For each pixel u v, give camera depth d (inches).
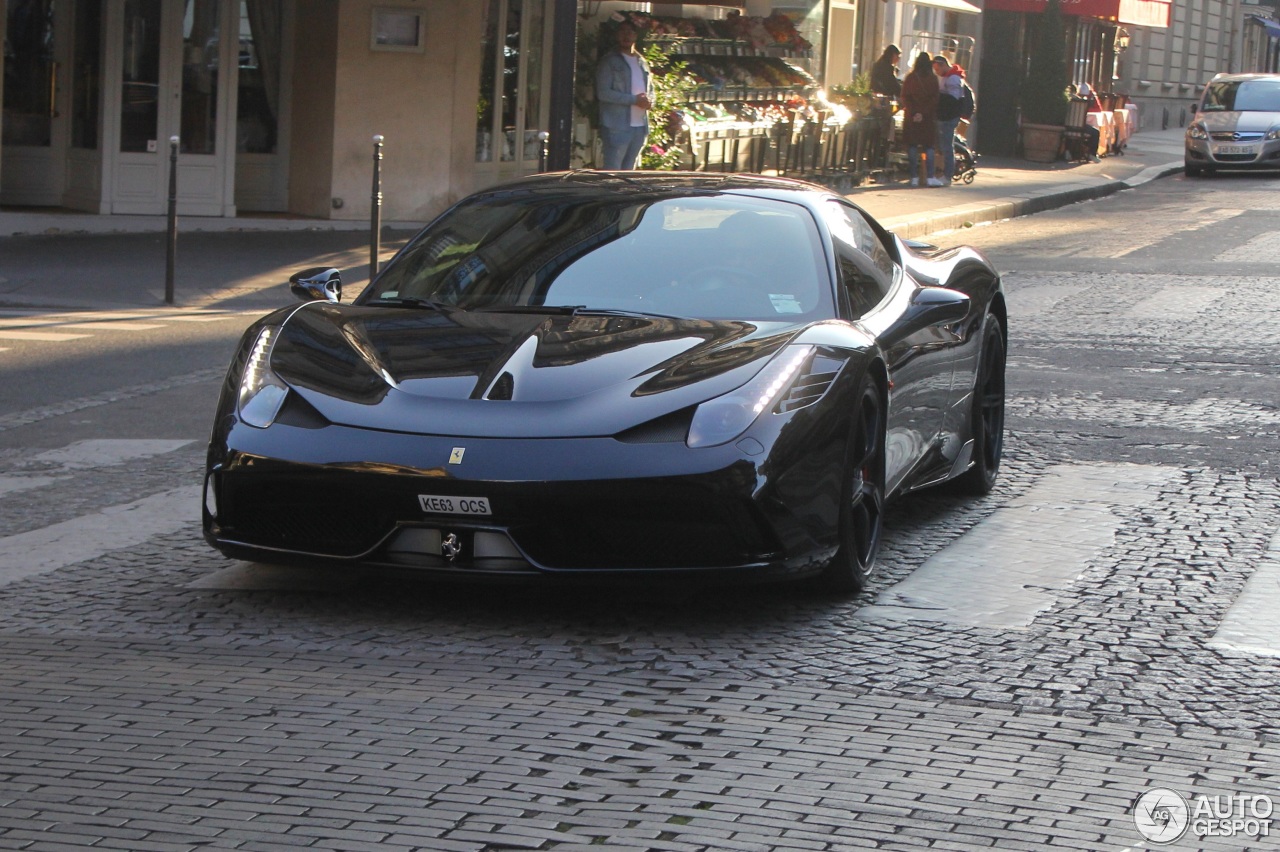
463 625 247.1
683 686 219.3
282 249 772.6
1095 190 1259.2
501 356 252.7
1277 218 1041.5
